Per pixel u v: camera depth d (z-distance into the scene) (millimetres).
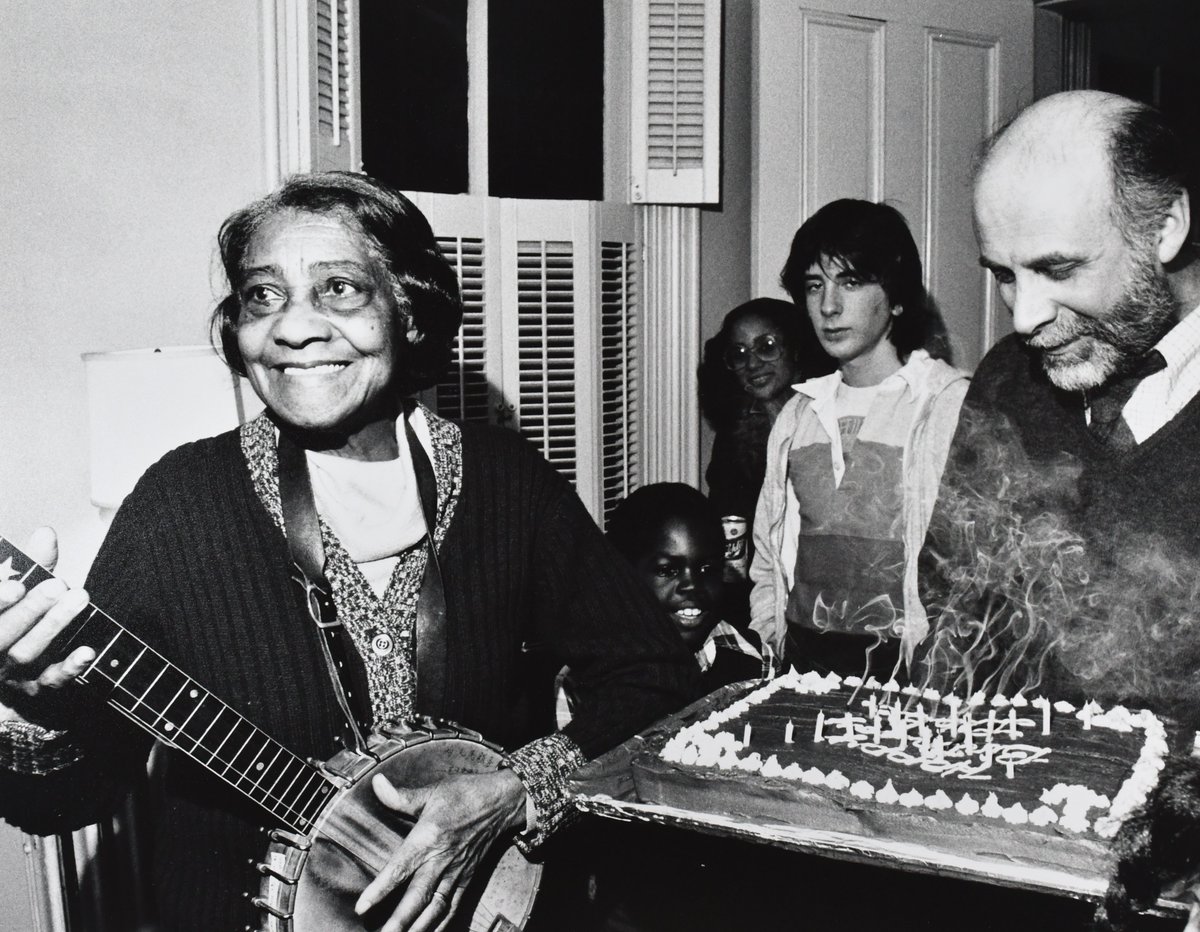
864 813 1367
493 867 1478
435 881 1354
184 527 1363
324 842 1324
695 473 3541
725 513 3314
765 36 3395
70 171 2354
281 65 2408
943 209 3684
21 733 1259
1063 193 1498
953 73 3674
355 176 1406
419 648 1426
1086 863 1243
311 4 2441
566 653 1610
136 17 2375
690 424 3514
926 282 3668
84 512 2410
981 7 3703
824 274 2463
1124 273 1514
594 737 1535
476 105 3215
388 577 1426
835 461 2480
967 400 1875
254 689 1351
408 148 3146
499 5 3273
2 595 1151
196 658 1354
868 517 2418
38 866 1956
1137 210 1493
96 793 1343
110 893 1971
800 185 3469
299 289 1326
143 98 2391
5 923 2268
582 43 3396
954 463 1868
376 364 1358
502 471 1534
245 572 1357
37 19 2309
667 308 3459
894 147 3582
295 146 2432
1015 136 1565
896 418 2424
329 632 1370
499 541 1500
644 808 1433
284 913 1297
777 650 2590
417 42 3135
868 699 1810
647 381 3465
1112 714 1644
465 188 3256
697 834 1716
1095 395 1667
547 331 3168
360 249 1349
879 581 2395
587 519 1608
